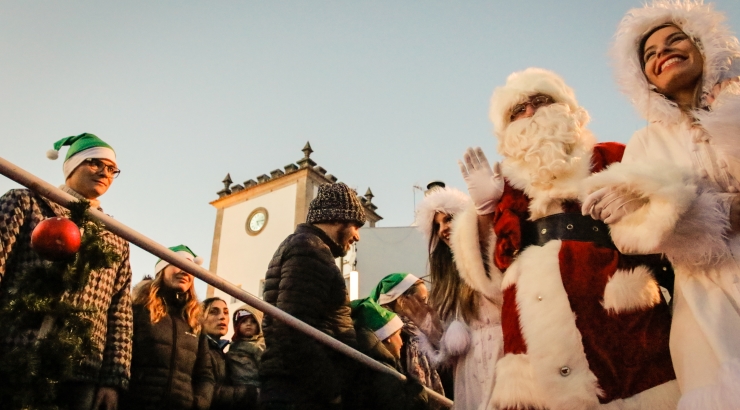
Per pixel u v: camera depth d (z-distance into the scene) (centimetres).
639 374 164
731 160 168
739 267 159
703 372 150
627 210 171
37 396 145
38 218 211
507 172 224
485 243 238
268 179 2772
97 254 156
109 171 252
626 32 204
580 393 164
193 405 288
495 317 242
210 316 405
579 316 174
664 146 195
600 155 214
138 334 278
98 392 229
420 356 321
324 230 281
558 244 193
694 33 188
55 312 153
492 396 190
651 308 173
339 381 240
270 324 238
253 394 327
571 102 229
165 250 174
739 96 162
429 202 277
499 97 237
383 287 354
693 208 159
